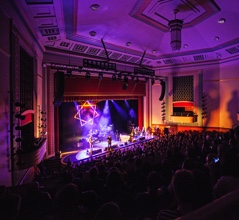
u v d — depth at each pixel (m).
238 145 6.22
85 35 12.76
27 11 8.39
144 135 21.31
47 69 14.02
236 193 1.00
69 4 8.58
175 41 12.43
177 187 1.79
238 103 16.80
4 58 6.20
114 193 3.24
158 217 1.82
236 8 10.06
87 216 2.66
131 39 14.55
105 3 9.41
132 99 22.75
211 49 16.30
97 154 15.91
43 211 3.05
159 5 10.71
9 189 4.35
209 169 3.86
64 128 19.88
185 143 11.95
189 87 19.98
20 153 6.97
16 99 7.25
